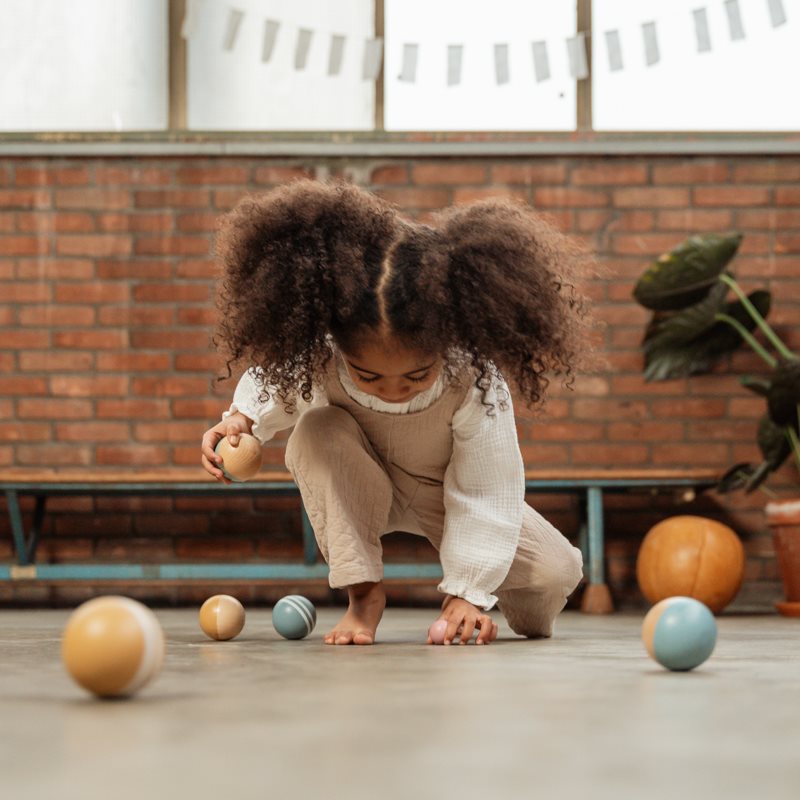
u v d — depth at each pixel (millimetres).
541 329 1730
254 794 604
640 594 4098
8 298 4152
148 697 1056
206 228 4184
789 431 3732
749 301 4004
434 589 4086
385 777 659
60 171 4184
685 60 4293
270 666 1388
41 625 2775
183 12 4277
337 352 1799
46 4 4273
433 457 1885
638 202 4203
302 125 4273
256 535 4133
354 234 1668
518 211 1786
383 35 4285
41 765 701
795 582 3613
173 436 4137
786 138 4230
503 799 598
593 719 918
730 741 811
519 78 4285
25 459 4125
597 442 4137
